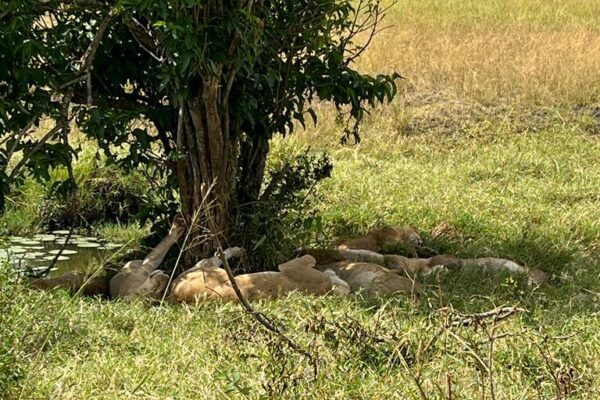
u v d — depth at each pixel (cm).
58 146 970
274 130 1041
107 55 1019
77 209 1330
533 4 2820
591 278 1023
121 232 1278
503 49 2072
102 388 658
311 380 648
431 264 1041
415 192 1376
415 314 850
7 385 629
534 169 1520
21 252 1193
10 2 903
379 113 1748
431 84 1894
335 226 1254
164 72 923
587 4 2820
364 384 661
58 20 991
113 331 779
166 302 896
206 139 986
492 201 1338
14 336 697
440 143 1664
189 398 641
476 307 888
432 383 647
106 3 980
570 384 649
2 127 968
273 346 688
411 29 2320
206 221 995
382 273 971
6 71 941
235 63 934
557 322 833
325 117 1695
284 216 1040
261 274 916
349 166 1505
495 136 1683
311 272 934
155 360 707
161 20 923
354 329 725
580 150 1611
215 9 923
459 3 2862
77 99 1034
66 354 721
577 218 1257
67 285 954
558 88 1842
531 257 1089
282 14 1016
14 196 1333
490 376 605
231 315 800
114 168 1344
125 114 975
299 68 1054
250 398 624
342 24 1052
